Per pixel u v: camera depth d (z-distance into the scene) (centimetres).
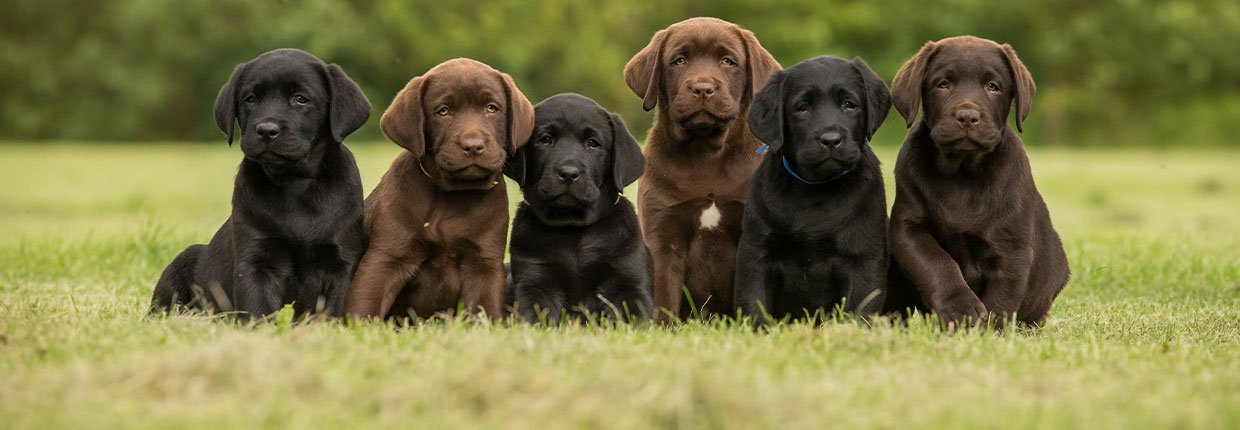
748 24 5881
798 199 819
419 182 844
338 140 812
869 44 5994
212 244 855
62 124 5462
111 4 5556
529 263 855
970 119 770
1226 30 5853
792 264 831
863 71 815
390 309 858
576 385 523
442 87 827
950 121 777
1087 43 5800
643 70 941
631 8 5716
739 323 791
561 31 5525
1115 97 5869
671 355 623
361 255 839
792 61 5756
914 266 809
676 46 920
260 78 795
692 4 5925
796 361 618
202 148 4862
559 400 504
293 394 518
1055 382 579
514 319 812
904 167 825
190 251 877
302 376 529
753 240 834
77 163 3675
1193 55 5809
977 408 525
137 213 2089
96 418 483
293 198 809
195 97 5534
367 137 5256
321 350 605
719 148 914
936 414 514
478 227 841
